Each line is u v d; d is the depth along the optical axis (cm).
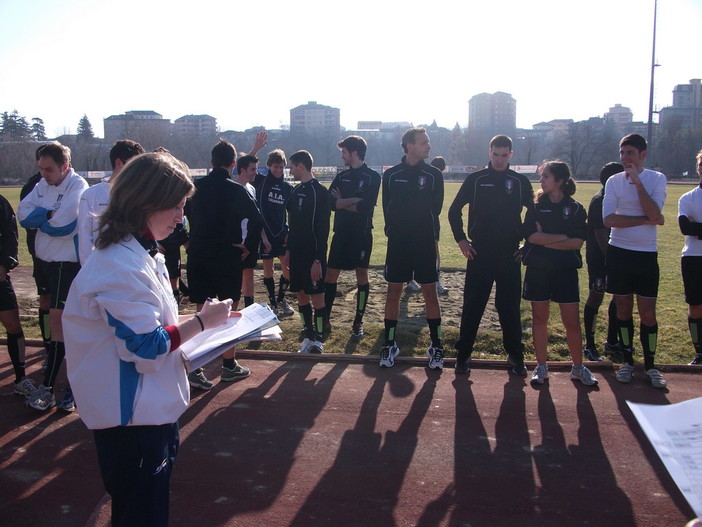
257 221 513
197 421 438
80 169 7500
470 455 386
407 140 541
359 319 659
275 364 564
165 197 209
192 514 321
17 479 358
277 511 323
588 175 8338
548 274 505
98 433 213
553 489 347
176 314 232
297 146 11081
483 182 526
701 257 548
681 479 164
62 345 464
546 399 478
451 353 602
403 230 543
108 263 203
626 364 521
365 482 353
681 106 13550
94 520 317
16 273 1046
